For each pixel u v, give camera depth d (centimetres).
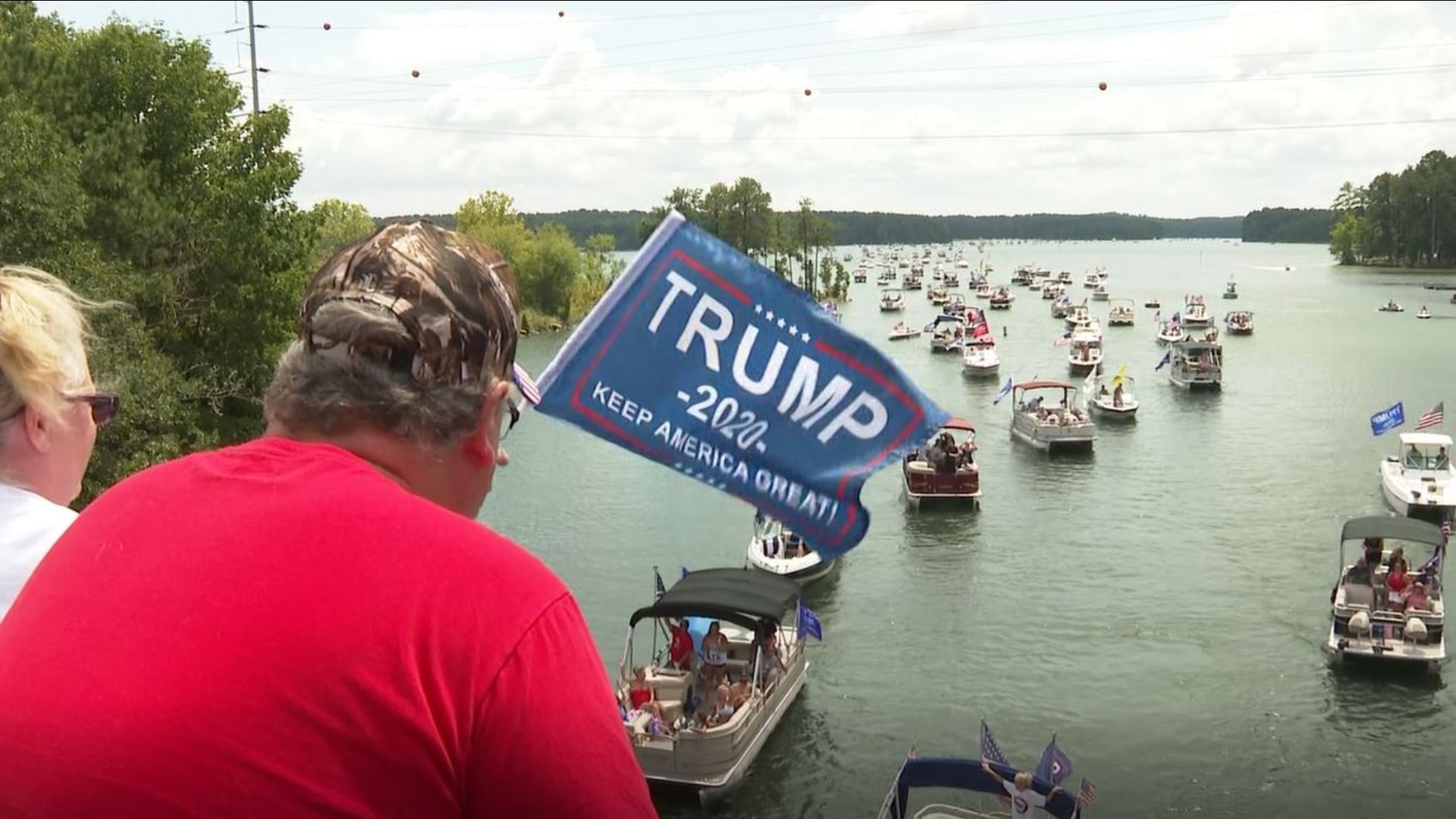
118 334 2709
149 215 3269
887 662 3169
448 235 228
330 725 171
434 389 210
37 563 322
